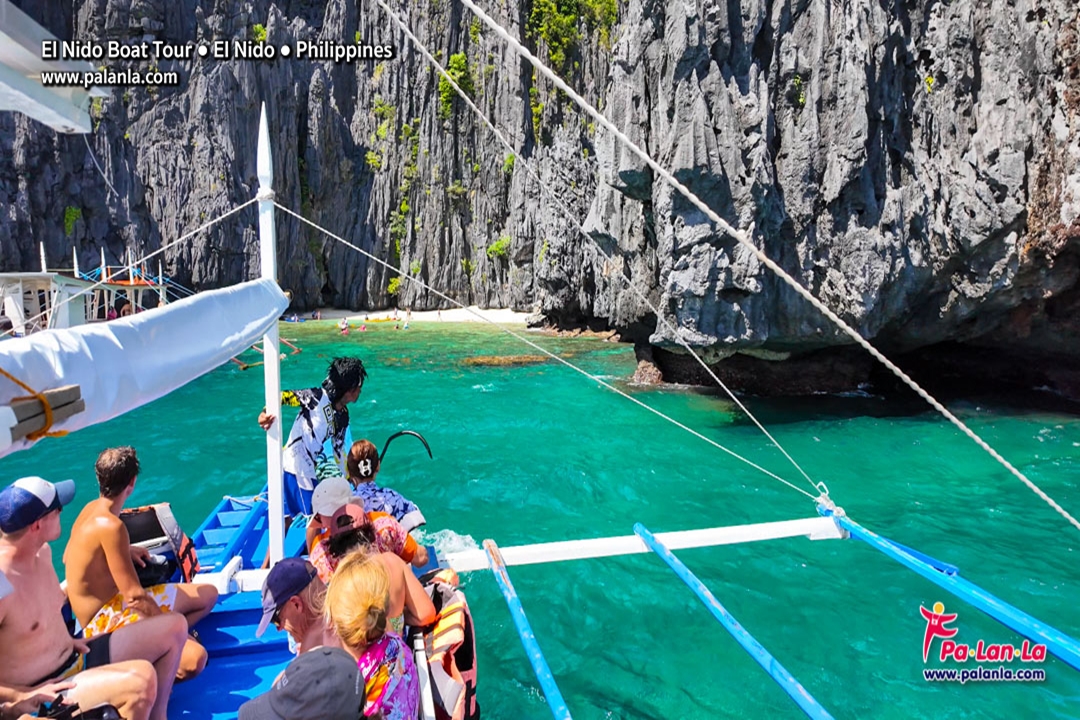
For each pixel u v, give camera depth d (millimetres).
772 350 17969
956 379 20547
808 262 15477
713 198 14828
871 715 5715
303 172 55156
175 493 11945
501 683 6141
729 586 8109
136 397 2977
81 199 47750
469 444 14961
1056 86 14305
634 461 13547
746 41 14891
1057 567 8617
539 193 49812
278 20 53344
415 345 34531
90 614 3877
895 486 11867
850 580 8266
